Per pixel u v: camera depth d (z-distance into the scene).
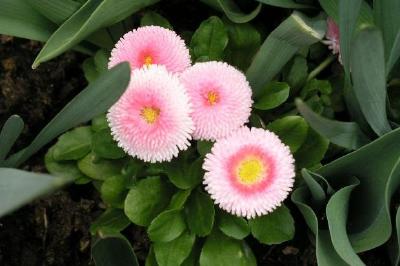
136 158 0.42
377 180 0.39
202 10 0.49
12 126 0.39
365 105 0.38
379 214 0.38
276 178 0.38
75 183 0.44
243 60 0.44
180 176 0.41
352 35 0.38
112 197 0.42
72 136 0.43
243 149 0.38
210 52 0.43
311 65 0.46
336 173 0.40
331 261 0.38
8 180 0.33
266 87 0.42
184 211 0.41
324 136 0.39
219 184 0.38
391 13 0.38
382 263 0.44
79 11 0.39
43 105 0.48
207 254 0.41
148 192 0.41
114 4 0.39
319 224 0.43
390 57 0.39
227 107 0.38
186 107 0.38
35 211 0.46
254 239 0.45
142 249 0.45
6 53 0.49
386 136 0.37
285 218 0.40
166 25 0.44
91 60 0.46
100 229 0.38
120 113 0.38
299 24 0.37
